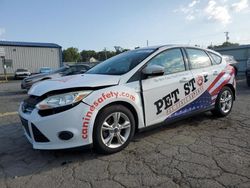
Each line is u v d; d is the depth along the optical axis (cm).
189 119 543
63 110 335
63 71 1236
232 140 412
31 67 3900
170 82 432
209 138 425
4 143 444
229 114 579
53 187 290
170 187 279
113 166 334
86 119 341
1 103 941
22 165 351
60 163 351
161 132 464
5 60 3659
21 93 1323
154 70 393
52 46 4072
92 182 297
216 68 523
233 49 1973
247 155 352
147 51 446
